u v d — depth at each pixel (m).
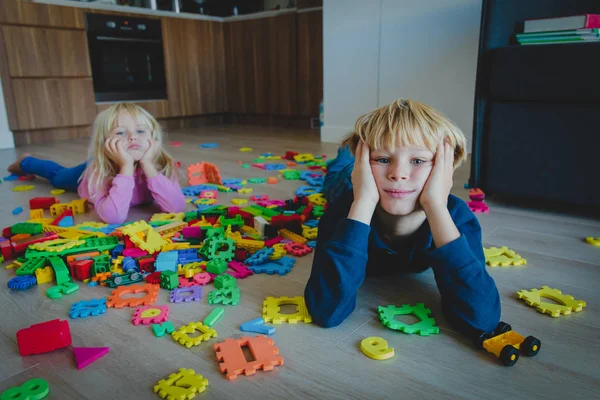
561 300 0.92
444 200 0.78
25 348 0.75
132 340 0.80
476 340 0.76
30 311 0.90
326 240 0.90
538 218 1.50
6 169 2.42
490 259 1.12
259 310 0.90
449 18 2.61
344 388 0.67
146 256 1.11
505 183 1.60
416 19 2.74
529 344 0.74
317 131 4.07
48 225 1.39
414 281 1.03
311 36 4.04
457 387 0.67
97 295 0.97
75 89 3.63
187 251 1.16
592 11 1.69
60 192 1.89
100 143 1.46
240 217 1.38
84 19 3.59
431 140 0.76
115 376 0.70
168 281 0.98
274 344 0.78
